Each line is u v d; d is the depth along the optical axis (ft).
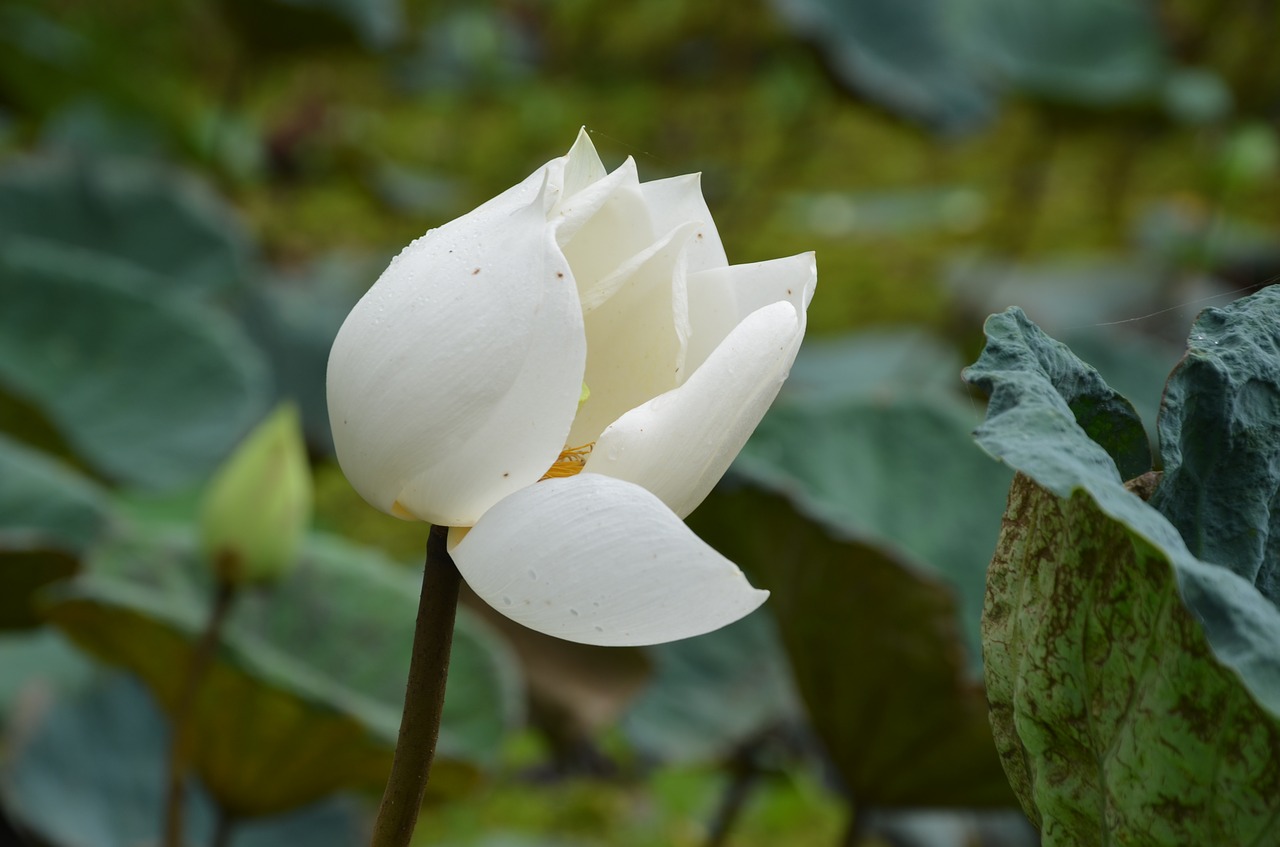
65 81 18.99
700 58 30.58
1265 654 4.75
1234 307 5.18
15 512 9.68
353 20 18.03
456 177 28.43
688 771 13.58
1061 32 22.72
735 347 4.96
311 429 16.14
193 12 26.35
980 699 7.11
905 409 9.66
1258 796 4.86
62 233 16.52
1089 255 25.98
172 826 7.08
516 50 31.58
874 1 23.80
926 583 6.97
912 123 22.89
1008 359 5.06
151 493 12.57
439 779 8.14
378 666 8.84
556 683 10.25
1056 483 4.84
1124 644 4.93
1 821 9.29
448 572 5.00
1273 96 23.76
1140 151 29.86
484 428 4.95
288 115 26.43
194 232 17.22
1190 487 5.07
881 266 25.57
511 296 4.93
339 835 10.28
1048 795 5.01
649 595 4.90
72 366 13.23
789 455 9.34
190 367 13.51
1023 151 31.32
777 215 27.35
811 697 7.89
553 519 4.91
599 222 5.10
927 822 11.44
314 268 20.72
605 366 5.16
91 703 9.92
